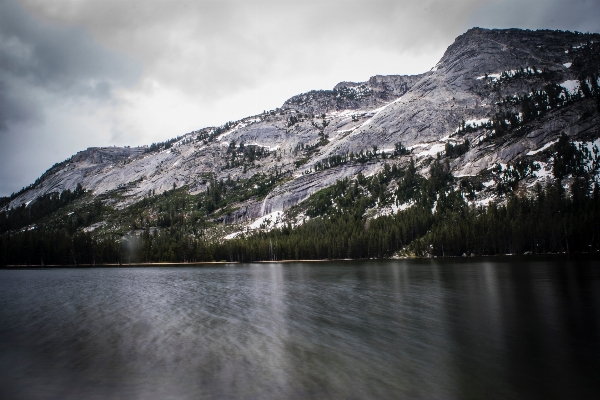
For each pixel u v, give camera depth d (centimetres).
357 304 4991
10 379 2622
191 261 19338
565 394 2130
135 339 3544
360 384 2328
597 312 4031
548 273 7538
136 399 2242
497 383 2291
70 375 2664
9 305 5700
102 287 7994
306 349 3056
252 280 8681
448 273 8494
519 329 3431
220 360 2862
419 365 2620
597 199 13925
